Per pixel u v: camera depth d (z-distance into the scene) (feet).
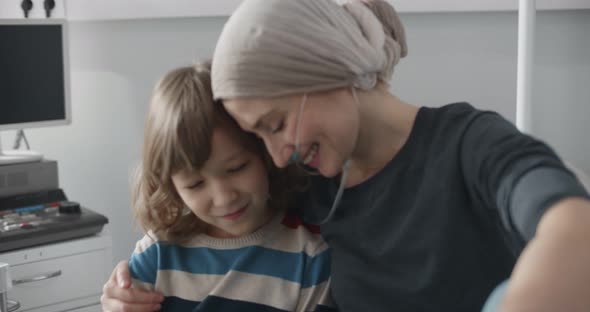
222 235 4.02
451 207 3.04
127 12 8.75
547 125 7.81
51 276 6.98
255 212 3.78
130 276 3.97
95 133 9.16
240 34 2.84
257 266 3.91
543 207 2.13
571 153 7.79
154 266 4.00
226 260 3.95
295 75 2.82
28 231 6.84
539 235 1.99
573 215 1.98
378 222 3.35
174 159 3.48
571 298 1.76
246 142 3.54
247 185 3.60
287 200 3.96
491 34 7.94
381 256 3.34
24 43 7.77
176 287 3.97
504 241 3.04
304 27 2.85
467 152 2.90
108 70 9.04
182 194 3.67
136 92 9.04
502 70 7.96
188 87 3.47
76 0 8.79
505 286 1.98
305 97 2.86
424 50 8.17
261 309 3.88
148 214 3.90
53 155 9.18
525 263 1.89
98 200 9.29
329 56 2.88
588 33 7.52
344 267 3.53
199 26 8.86
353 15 3.16
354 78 2.99
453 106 3.22
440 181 3.07
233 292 3.89
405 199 3.26
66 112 8.14
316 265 3.87
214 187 3.57
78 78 9.07
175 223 3.95
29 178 7.64
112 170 9.21
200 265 3.97
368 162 3.40
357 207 3.48
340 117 2.94
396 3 7.97
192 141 3.41
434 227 3.12
